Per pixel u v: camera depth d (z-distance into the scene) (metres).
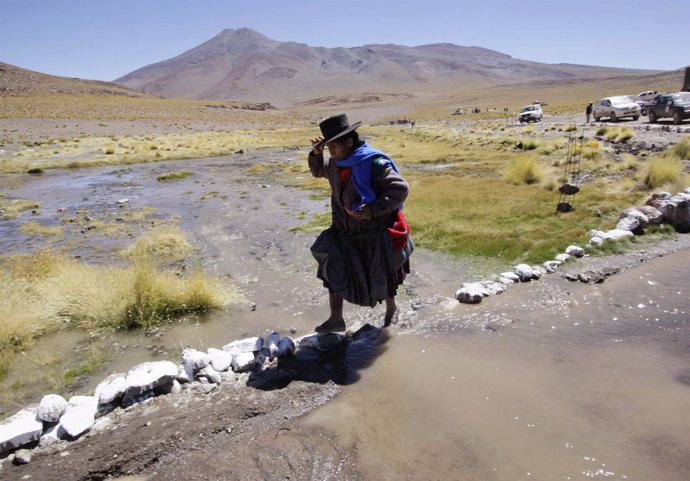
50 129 53.88
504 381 3.54
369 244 3.99
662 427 2.92
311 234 9.05
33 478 2.82
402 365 3.86
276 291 6.14
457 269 6.34
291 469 2.75
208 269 7.29
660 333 4.14
